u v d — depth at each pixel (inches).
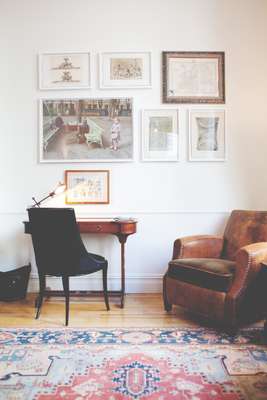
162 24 125.4
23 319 100.0
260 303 91.7
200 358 75.5
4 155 125.7
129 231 110.9
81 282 126.1
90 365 72.7
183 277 98.1
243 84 125.7
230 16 125.4
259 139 125.7
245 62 125.6
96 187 126.1
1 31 125.1
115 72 125.6
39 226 96.4
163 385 64.9
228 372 69.6
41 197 126.2
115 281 126.1
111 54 125.5
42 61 125.6
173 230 126.5
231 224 114.2
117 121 125.5
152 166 125.9
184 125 125.9
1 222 125.8
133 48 125.6
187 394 62.1
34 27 125.3
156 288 126.3
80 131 125.9
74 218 93.4
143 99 125.7
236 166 126.1
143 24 125.4
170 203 126.3
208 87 125.6
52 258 97.2
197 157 125.8
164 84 125.0
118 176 126.1
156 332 90.1
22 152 126.0
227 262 97.3
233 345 82.2
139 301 116.6
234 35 125.5
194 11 125.4
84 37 125.5
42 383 65.9
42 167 126.1
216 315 89.7
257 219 106.8
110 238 126.3
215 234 126.3
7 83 125.6
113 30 125.5
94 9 125.3
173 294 101.5
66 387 64.4
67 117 125.8
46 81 125.6
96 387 64.4
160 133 125.7
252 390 63.3
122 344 82.8
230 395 61.8
